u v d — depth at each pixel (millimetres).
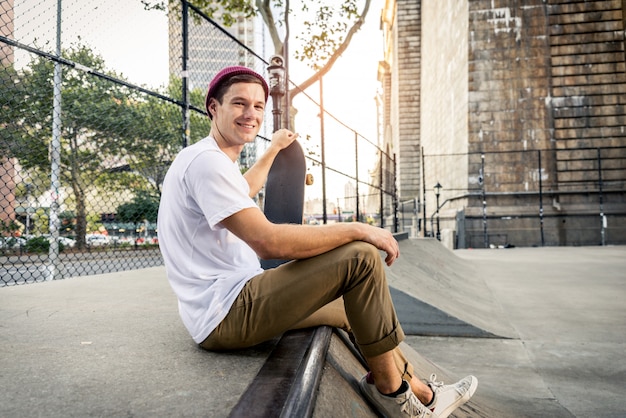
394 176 11000
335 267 1360
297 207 2248
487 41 19391
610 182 18281
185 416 1104
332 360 1560
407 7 36406
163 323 2219
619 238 17781
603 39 18797
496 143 19000
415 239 8406
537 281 7082
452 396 1643
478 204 18797
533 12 19266
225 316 1495
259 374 1336
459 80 20953
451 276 6137
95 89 9070
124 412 1125
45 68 6648
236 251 1596
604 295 5742
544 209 18328
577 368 3049
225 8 12547
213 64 6512
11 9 4586
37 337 1921
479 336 3852
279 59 2963
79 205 9219
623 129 18406
